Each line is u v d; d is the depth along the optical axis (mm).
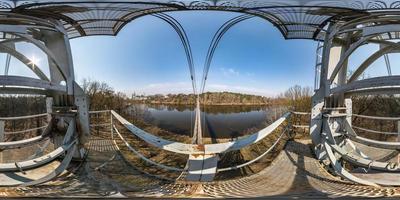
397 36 8250
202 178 6898
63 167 6777
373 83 6430
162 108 28219
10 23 6609
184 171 7699
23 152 9227
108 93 22156
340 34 8242
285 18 8102
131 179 7012
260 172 7504
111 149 10008
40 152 8648
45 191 5402
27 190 5492
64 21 8000
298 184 6301
